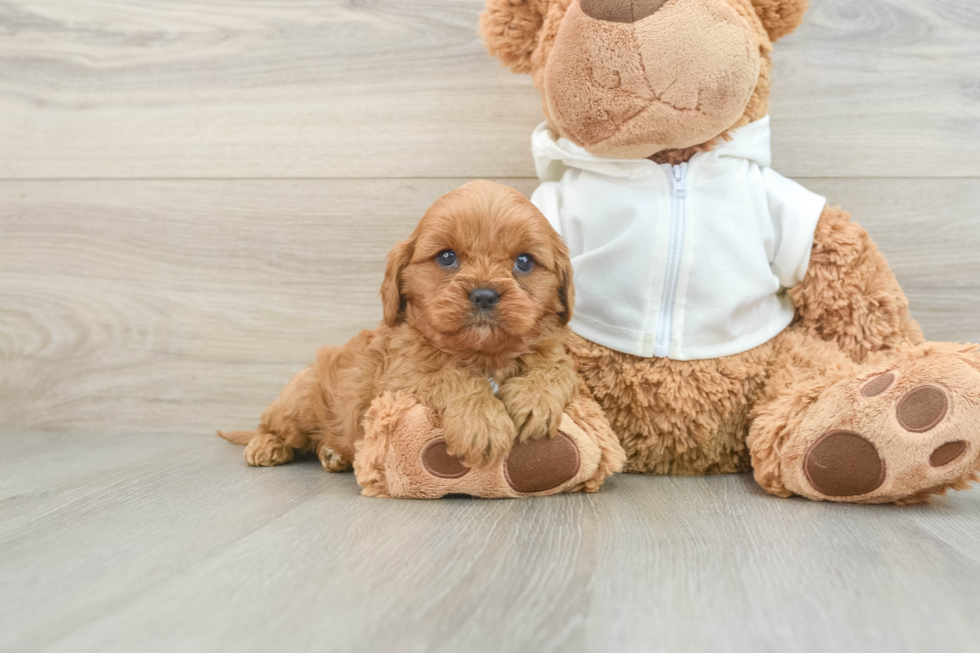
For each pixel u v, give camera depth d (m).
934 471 1.42
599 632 0.86
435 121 2.31
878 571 1.07
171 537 1.25
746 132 1.83
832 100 2.18
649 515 1.41
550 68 1.70
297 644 0.82
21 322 2.48
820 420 1.50
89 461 2.01
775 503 1.52
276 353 2.40
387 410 1.55
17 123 2.45
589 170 1.88
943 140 2.16
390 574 1.05
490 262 1.53
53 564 1.11
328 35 2.33
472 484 1.52
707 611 0.92
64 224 2.45
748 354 1.77
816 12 2.17
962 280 2.17
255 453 1.97
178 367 2.43
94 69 2.42
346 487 1.69
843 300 1.79
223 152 2.38
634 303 1.77
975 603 0.94
